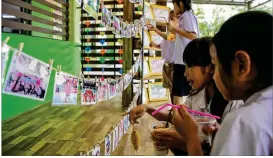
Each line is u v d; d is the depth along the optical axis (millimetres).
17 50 772
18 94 784
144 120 3346
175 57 3055
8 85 747
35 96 855
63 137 2824
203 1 6391
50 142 2684
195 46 1299
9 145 2576
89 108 4094
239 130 588
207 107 1338
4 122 3270
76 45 5297
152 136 1145
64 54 4750
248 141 577
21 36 2568
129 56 4051
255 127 577
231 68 657
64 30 3236
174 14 3164
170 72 3891
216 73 724
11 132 2949
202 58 1271
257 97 634
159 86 4723
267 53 624
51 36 4277
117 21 2197
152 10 4348
